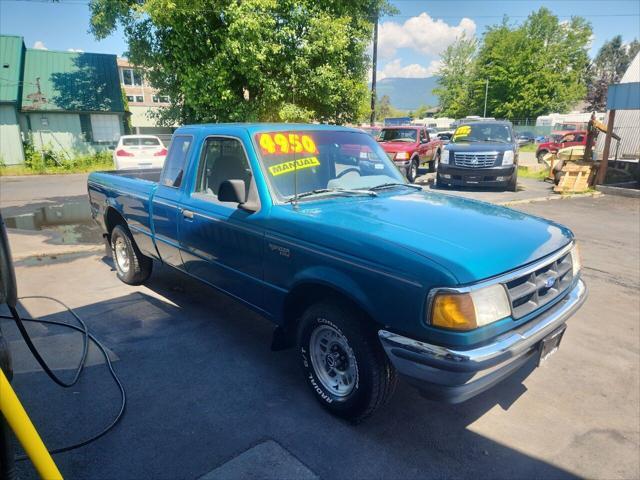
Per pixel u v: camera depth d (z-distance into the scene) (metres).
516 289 2.53
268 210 3.21
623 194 12.96
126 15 13.69
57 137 22.50
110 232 5.62
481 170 12.50
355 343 2.68
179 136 4.36
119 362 3.61
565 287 2.95
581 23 55.69
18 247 6.93
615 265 6.37
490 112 60.88
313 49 13.44
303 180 3.47
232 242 3.50
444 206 3.31
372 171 4.00
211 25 13.41
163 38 14.02
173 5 12.08
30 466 2.52
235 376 3.44
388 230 2.71
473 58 70.62
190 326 4.29
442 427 2.91
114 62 24.66
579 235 8.07
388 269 2.45
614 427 2.94
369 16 16.09
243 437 2.76
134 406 3.05
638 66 19.17
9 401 1.42
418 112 113.88
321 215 3.01
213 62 13.25
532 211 10.27
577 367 3.68
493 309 2.34
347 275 2.64
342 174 3.75
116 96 23.52
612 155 19.48
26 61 23.28
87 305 4.75
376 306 2.50
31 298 4.93
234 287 3.63
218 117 14.16
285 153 3.51
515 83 56.62
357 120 16.30
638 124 18.59
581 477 2.51
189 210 3.96
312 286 2.95
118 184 5.24
